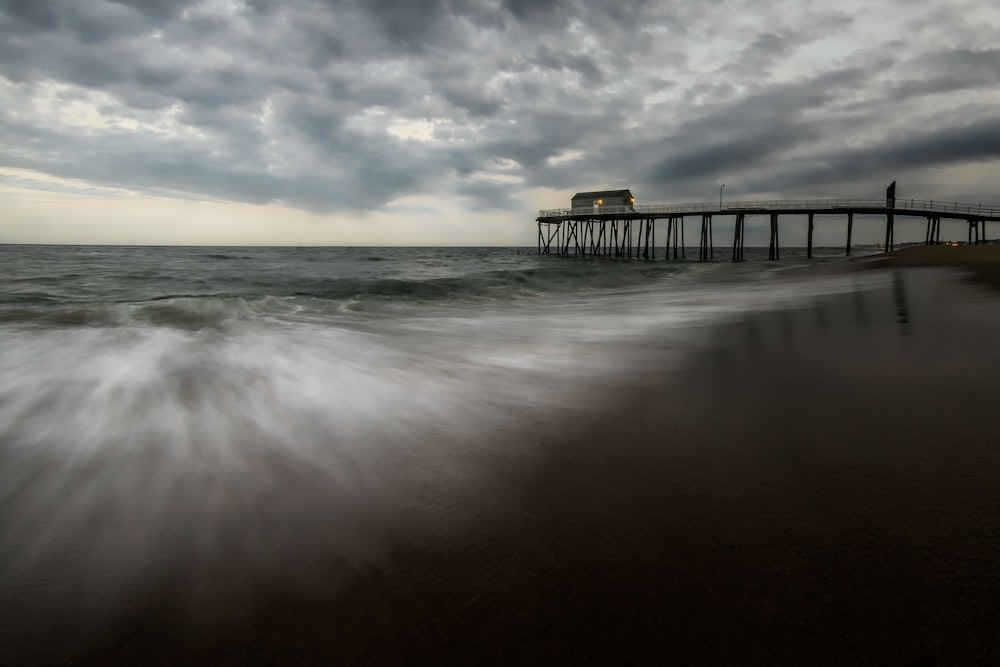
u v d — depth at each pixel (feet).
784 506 7.09
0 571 6.08
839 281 52.85
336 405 12.54
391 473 8.65
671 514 7.05
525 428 10.69
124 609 5.45
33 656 4.80
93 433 10.64
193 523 7.14
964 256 71.61
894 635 4.69
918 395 11.64
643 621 5.06
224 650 4.88
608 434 10.19
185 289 50.55
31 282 52.85
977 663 4.33
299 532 6.90
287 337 22.79
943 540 6.08
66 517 7.32
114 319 26.89
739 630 4.87
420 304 40.88
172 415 11.82
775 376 14.17
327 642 4.95
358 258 181.27
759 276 79.56
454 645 4.87
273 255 209.05
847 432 9.64
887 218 136.87
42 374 15.65
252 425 11.13
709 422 10.63
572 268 109.40
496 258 195.93
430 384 14.43
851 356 16.03
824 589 5.36
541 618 5.17
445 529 6.89
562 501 7.54
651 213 147.84
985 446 8.66
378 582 5.82
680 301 41.60
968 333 18.90
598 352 18.79
